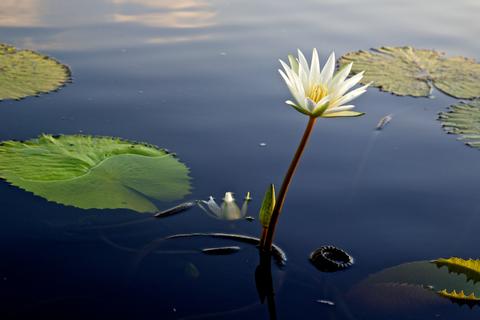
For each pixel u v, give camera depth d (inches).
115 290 120.5
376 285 124.6
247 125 203.6
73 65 247.8
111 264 128.3
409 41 294.8
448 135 200.7
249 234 142.3
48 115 199.6
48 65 237.3
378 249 139.3
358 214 153.6
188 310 116.3
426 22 329.1
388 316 117.0
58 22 301.7
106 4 344.2
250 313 116.3
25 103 209.3
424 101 229.3
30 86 216.2
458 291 122.3
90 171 157.9
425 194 164.2
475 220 151.9
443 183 170.2
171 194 154.2
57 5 336.2
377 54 268.8
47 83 221.0
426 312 117.4
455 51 282.5
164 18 322.7
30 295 117.0
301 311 117.8
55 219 142.6
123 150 171.3
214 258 133.4
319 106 115.8
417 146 193.6
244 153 183.3
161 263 130.2
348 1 376.5
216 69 252.7
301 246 139.6
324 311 117.8
